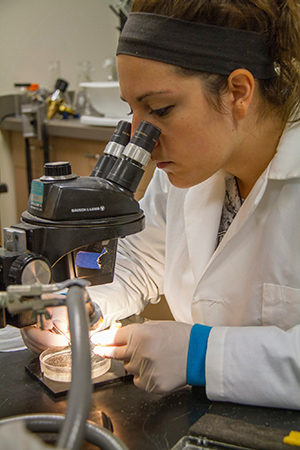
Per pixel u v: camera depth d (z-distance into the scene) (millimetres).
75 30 3723
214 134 881
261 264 1025
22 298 665
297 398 783
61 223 791
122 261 1353
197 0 816
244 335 848
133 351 859
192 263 1169
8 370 914
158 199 1387
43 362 885
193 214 1191
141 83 834
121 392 838
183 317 1284
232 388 800
